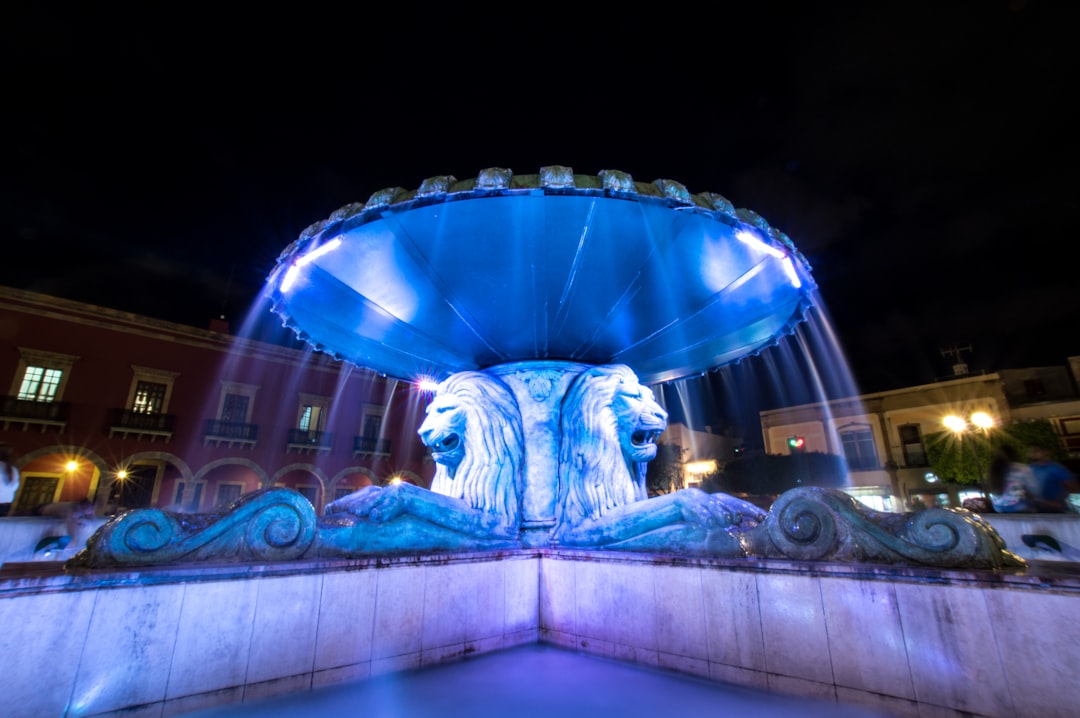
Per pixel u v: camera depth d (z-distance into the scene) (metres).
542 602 3.56
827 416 25.84
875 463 24.06
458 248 3.38
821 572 2.39
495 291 3.82
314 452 24.55
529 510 4.05
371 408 26.86
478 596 3.20
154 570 2.12
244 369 23.48
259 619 2.33
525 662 2.98
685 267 3.62
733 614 2.62
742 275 3.74
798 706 2.27
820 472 24.89
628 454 4.08
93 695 1.88
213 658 2.19
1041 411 21.14
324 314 4.32
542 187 2.93
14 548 4.29
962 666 1.99
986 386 22.08
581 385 4.28
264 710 2.19
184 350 22.19
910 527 2.30
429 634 2.90
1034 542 4.16
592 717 2.19
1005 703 1.88
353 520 2.96
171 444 21.12
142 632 2.04
